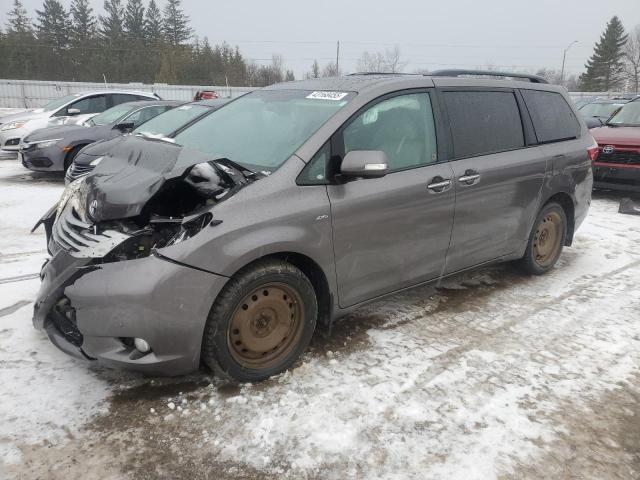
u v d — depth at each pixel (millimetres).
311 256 3041
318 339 3574
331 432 2646
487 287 4668
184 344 2691
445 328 3826
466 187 3854
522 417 2824
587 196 5199
